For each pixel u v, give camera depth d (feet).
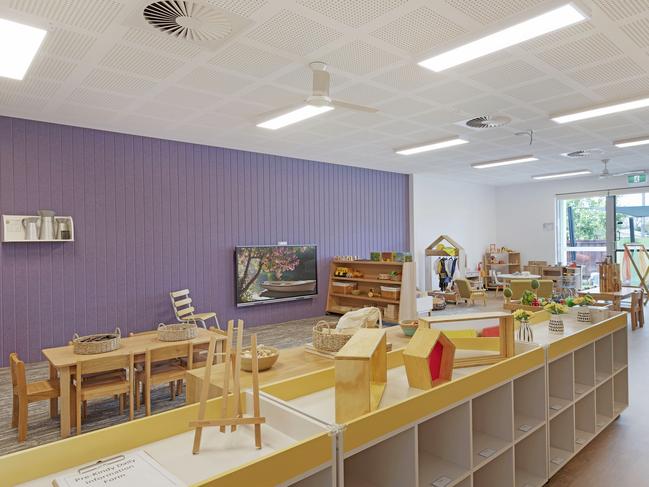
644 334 22.95
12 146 17.49
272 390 6.70
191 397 8.20
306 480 5.37
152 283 21.17
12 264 17.60
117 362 11.25
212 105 16.26
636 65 12.96
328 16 10.00
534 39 11.25
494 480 8.23
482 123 19.10
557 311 12.51
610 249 36.73
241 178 24.61
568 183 38.32
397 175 33.86
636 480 9.24
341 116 18.07
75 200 18.99
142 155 20.97
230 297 24.03
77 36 10.82
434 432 7.65
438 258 35.63
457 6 9.62
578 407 11.25
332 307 28.48
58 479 4.49
